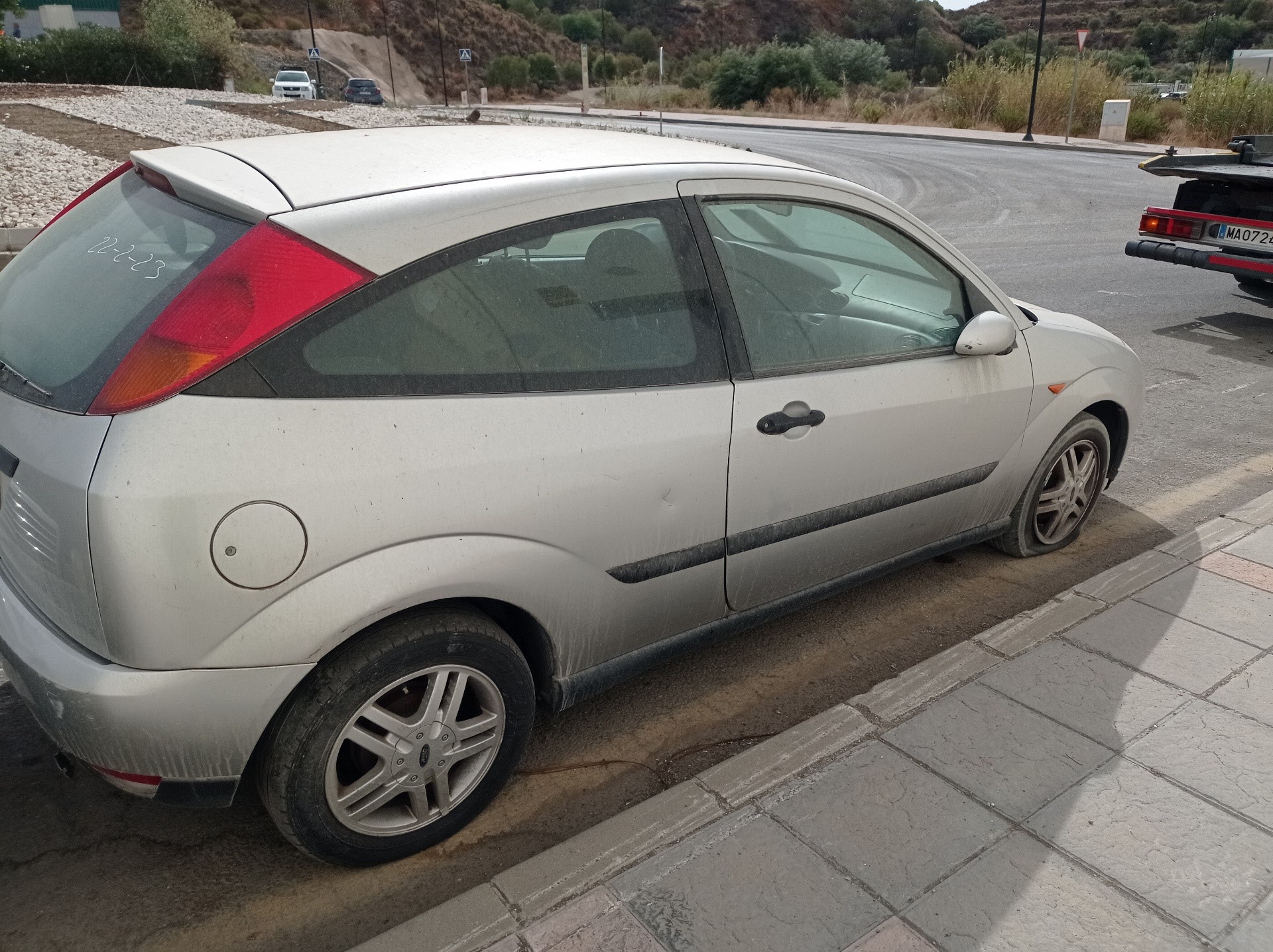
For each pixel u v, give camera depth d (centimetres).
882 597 382
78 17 4506
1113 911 219
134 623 192
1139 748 273
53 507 196
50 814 258
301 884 237
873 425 300
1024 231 1279
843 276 303
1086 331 393
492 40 8244
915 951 208
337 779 228
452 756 237
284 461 198
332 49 6912
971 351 318
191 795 211
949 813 247
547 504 233
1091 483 411
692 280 265
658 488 253
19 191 1052
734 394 267
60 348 217
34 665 205
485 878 240
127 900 231
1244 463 520
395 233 218
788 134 2856
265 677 203
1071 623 337
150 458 188
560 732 299
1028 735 278
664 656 281
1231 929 214
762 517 281
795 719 306
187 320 197
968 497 351
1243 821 246
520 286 234
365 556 209
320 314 206
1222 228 784
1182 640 327
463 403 221
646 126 3005
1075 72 2697
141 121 1725
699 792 255
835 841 238
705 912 217
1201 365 709
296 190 224
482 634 231
